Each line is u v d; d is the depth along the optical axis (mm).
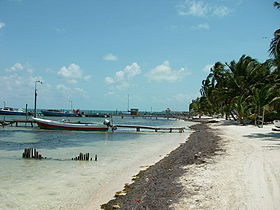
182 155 17047
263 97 35375
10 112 87125
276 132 29453
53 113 95625
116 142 27984
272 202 7203
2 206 8883
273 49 23531
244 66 46250
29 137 30875
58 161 16641
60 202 9297
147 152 21141
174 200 7883
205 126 51250
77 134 35969
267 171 10367
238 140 21984
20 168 14492
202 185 9164
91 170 14258
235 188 8531
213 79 62406
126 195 9500
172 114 139875
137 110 122062
